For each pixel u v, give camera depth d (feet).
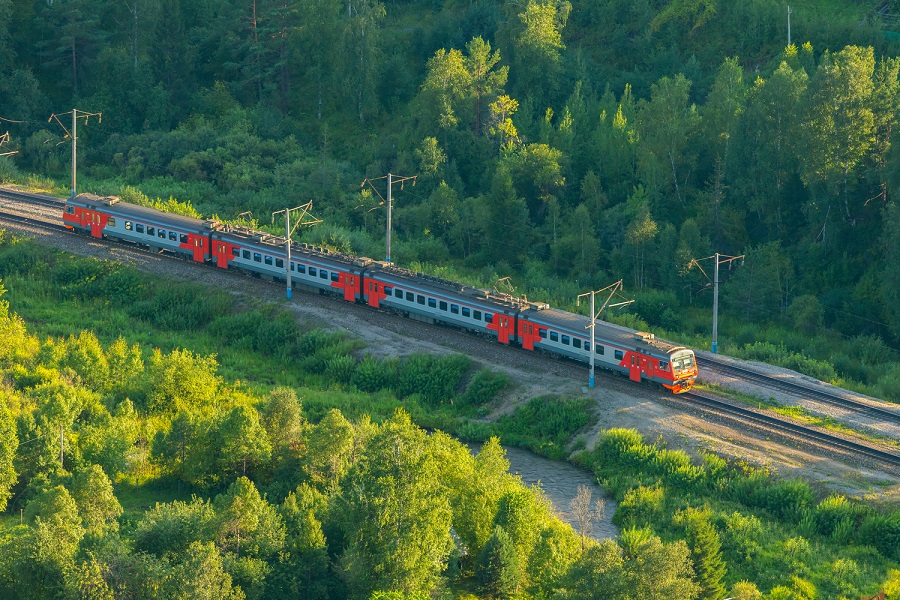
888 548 290.56
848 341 447.83
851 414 357.41
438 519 251.39
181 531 250.78
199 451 303.27
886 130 484.74
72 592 225.56
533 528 271.49
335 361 394.32
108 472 301.43
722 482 319.27
